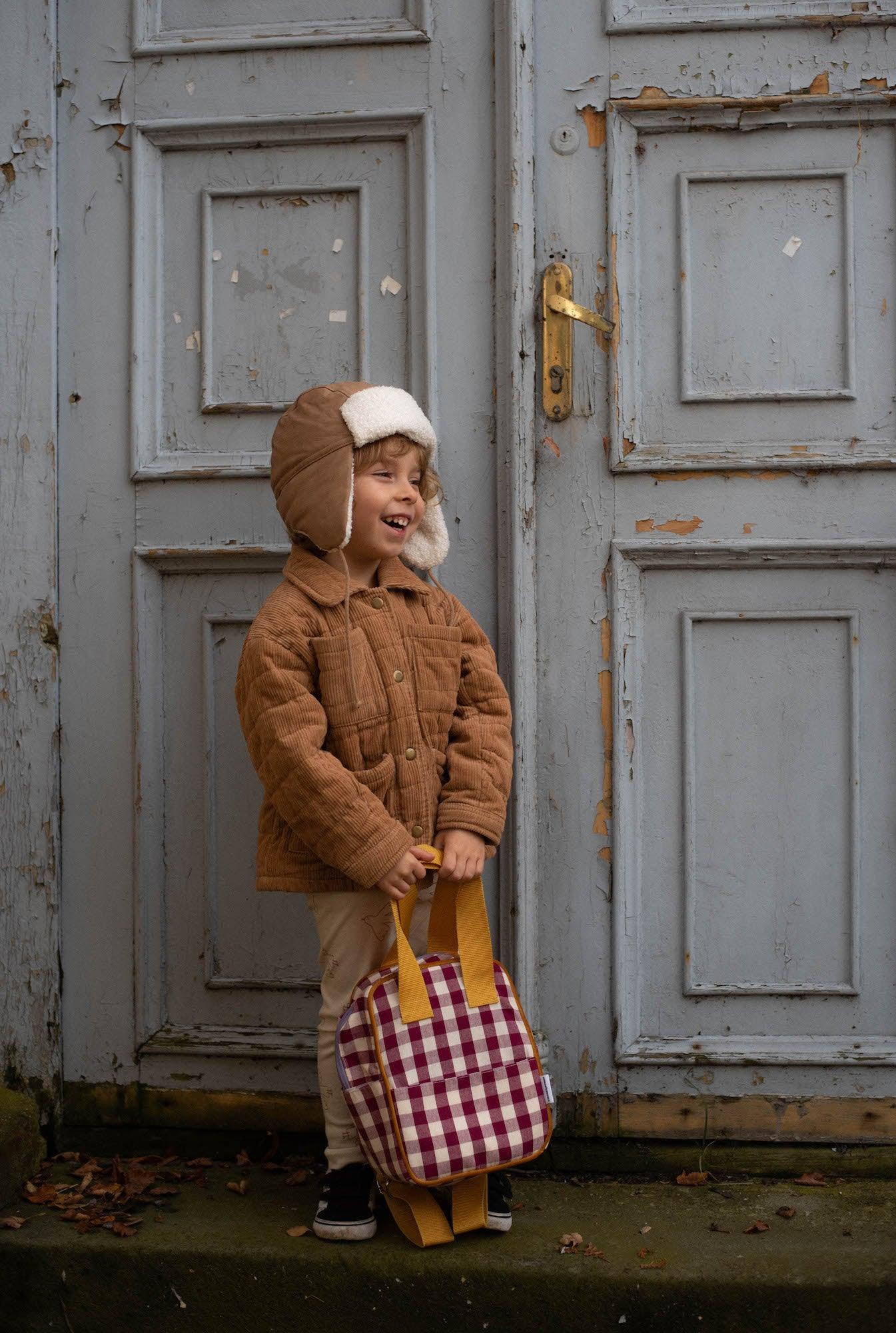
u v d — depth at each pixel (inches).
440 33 77.5
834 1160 75.7
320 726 65.4
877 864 76.7
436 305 77.5
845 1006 76.8
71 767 79.7
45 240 79.0
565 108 76.9
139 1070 79.1
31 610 79.2
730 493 76.7
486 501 77.6
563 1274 62.8
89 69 79.4
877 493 76.0
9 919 79.3
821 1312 61.9
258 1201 71.4
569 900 77.2
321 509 66.2
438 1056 63.8
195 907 80.0
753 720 77.2
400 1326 63.4
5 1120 72.3
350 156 79.1
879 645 76.5
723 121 76.5
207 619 79.6
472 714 70.9
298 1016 79.2
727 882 77.3
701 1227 68.0
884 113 75.8
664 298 77.4
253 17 79.2
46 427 79.1
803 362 76.9
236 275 79.8
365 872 63.7
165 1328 64.7
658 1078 76.7
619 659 76.7
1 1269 65.7
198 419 80.0
